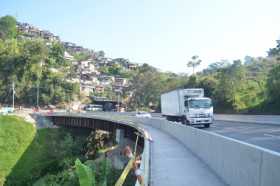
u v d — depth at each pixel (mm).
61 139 66750
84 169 8414
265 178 8969
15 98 139750
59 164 45188
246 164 10414
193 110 39750
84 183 8391
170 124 34781
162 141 27734
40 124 74125
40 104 140500
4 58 142750
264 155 9156
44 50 148500
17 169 45094
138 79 139875
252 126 38500
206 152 16953
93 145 63500
